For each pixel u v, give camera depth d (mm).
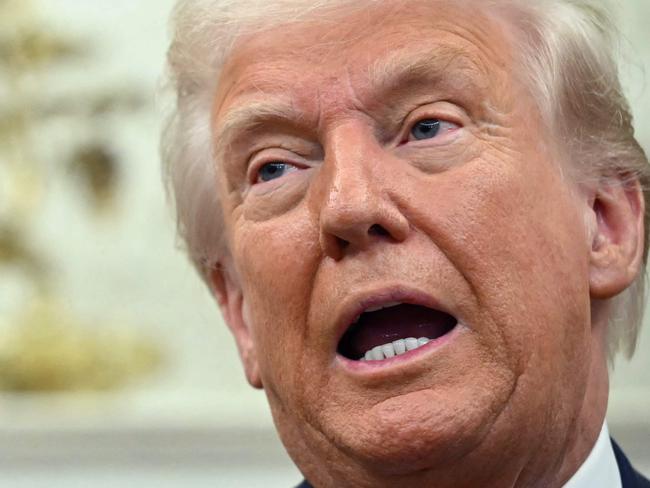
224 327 4199
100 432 3912
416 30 2398
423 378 2271
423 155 2367
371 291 2275
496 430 2301
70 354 4121
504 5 2494
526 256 2338
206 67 2676
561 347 2367
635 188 2605
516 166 2377
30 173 4254
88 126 4285
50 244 4246
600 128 2574
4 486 3891
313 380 2365
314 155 2457
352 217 2256
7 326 4152
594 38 2588
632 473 2633
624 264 2531
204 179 2803
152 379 4137
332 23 2422
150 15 4328
